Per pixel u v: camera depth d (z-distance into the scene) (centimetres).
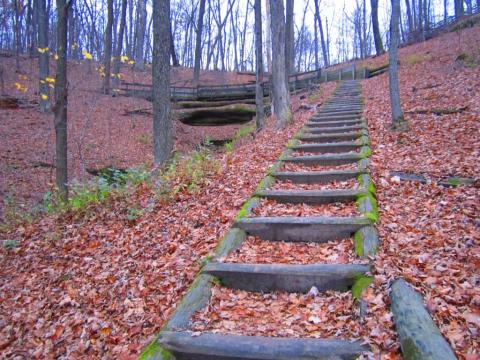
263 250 409
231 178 653
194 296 320
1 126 1501
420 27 2911
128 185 665
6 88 1964
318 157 677
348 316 281
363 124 920
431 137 734
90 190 670
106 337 318
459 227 386
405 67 1814
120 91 2309
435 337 213
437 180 517
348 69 2320
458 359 205
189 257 413
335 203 493
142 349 286
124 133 1691
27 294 430
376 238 377
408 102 1116
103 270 435
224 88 2389
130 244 480
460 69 1398
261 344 249
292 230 427
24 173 1152
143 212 562
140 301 355
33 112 1720
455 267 313
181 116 1995
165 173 697
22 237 586
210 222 491
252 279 344
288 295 330
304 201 510
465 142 665
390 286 288
